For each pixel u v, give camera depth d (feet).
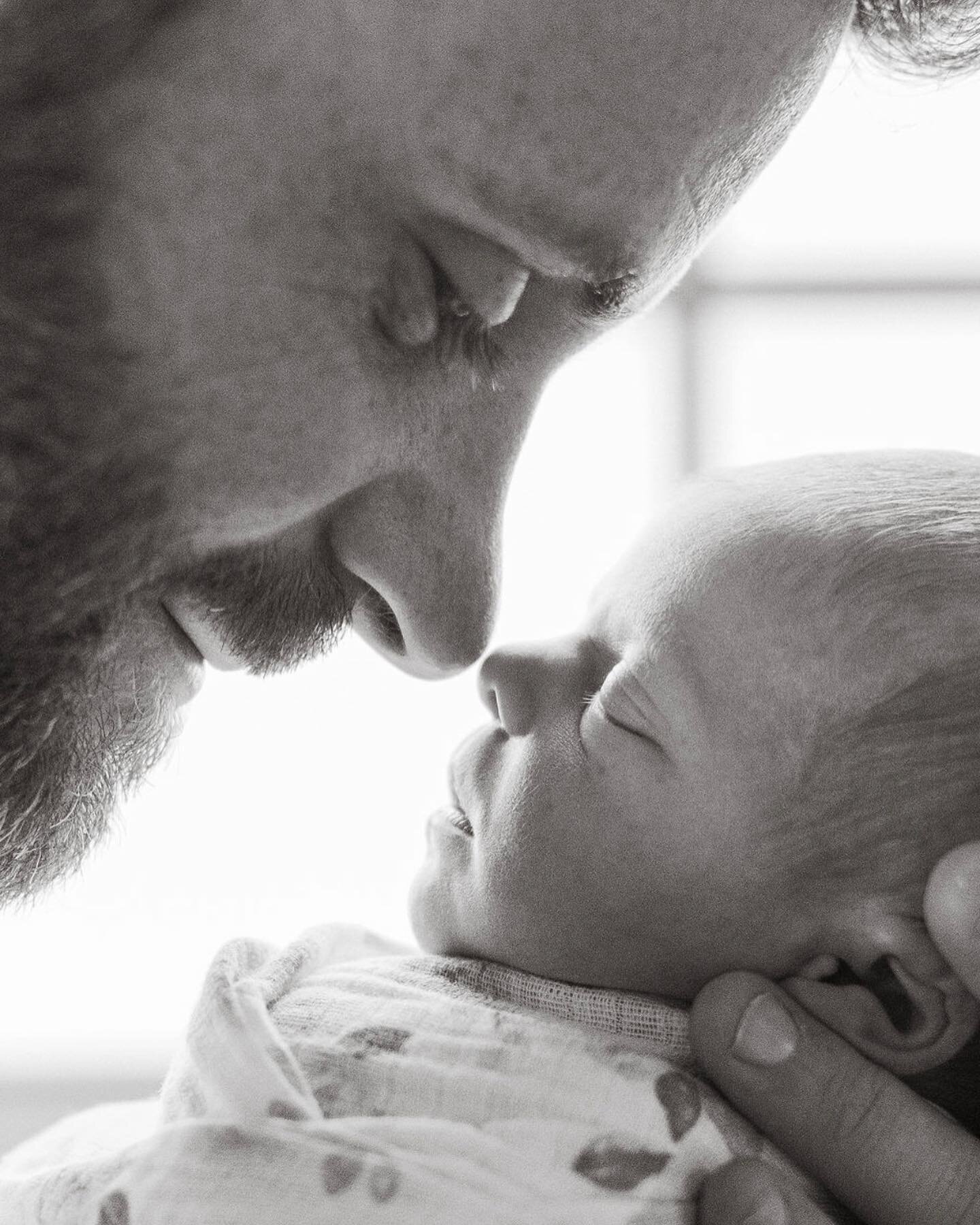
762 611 2.76
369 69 2.20
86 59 2.22
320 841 9.15
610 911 2.77
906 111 4.92
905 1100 2.48
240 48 2.20
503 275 2.33
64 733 2.37
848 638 2.70
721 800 2.72
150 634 2.41
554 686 2.97
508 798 2.88
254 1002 2.65
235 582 2.38
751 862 2.71
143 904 9.01
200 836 9.11
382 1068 2.54
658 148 2.28
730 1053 2.53
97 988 8.79
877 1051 2.62
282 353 2.28
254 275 2.25
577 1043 2.57
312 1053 2.57
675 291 9.34
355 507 2.43
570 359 2.65
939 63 3.26
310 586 2.47
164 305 2.23
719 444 9.39
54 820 2.45
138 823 9.07
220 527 2.32
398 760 9.23
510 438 2.56
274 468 2.31
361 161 2.24
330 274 2.28
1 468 2.23
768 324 9.39
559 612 9.36
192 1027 2.65
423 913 3.02
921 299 9.37
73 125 2.21
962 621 2.68
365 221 2.28
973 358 9.35
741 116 2.36
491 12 2.17
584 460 9.40
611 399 9.39
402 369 2.38
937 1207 2.41
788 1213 2.36
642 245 2.36
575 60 2.20
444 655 2.51
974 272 9.36
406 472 2.44
